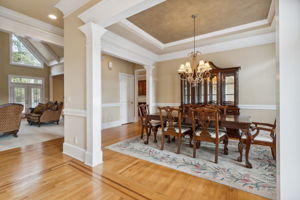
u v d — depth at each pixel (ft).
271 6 8.45
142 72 21.75
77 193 5.41
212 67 13.05
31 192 5.43
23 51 25.43
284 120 3.34
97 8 6.96
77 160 8.14
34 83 26.61
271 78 11.71
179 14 9.41
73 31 8.48
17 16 9.35
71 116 8.79
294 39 3.25
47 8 8.92
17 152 9.29
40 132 14.69
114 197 5.21
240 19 10.02
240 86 12.84
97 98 7.70
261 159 8.17
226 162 7.89
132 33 11.47
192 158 8.43
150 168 7.30
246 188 5.68
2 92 23.21
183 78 14.35
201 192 5.49
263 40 11.89
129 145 10.73
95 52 7.57
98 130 7.76
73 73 8.55
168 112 9.41
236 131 10.03
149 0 5.67
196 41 13.16
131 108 21.36
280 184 3.39
